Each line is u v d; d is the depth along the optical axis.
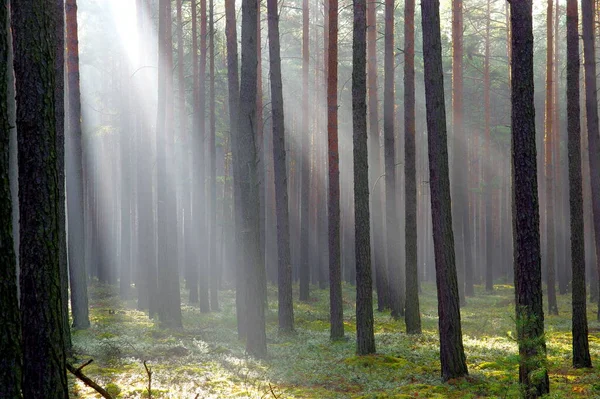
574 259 15.69
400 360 15.93
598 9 31.64
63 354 8.14
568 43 17.23
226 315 25.61
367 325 16.72
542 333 10.37
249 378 14.09
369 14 29.95
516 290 10.89
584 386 12.95
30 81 7.94
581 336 15.41
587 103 22.48
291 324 21.23
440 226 13.58
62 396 8.06
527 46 10.95
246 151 17.12
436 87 13.58
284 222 21.67
